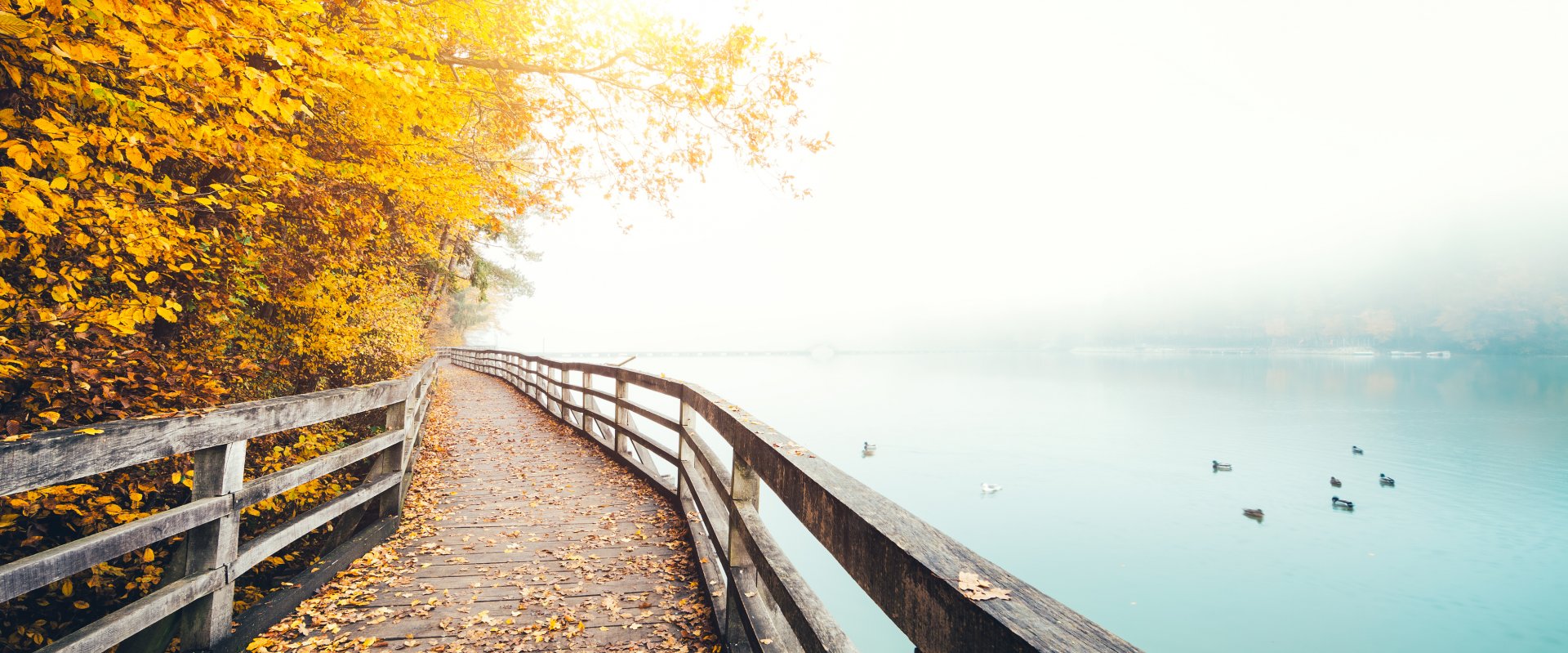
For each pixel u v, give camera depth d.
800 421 87.81
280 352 5.51
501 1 4.89
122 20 2.25
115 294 3.26
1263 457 73.31
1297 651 32.59
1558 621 35.62
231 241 3.96
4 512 2.38
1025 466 67.69
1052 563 43.06
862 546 1.13
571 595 3.17
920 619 0.87
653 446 5.09
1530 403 115.94
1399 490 61.25
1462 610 37.31
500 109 5.72
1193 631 34.66
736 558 2.40
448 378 19.62
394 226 5.95
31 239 2.50
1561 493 59.62
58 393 2.38
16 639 2.58
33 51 2.21
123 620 1.77
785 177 6.35
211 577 2.18
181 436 1.99
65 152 2.39
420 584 3.28
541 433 8.24
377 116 4.45
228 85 2.67
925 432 83.62
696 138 6.20
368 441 3.52
